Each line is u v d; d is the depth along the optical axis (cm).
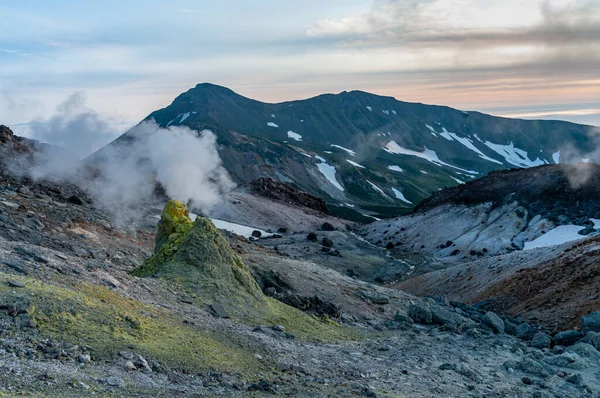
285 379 1998
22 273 2133
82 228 5109
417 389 2241
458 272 8300
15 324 1692
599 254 5975
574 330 4144
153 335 2025
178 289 2867
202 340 2155
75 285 2220
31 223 4609
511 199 15850
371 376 2314
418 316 4216
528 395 2466
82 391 1406
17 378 1370
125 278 2717
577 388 2733
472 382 2569
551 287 5900
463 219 15600
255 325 2789
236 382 1822
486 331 4109
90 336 1803
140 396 1484
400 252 13788
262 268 4325
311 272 5397
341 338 3119
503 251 13125
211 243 3247
